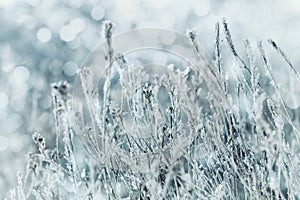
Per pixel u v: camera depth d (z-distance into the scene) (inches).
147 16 438.3
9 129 325.1
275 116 83.8
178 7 426.3
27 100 358.9
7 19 459.8
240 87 85.0
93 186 83.9
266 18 387.9
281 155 83.0
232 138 83.9
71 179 86.6
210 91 83.0
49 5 462.0
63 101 82.7
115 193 84.7
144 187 87.0
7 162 165.3
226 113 83.9
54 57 427.8
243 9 402.9
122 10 443.8
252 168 83.2
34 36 444.8
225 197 85.0
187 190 81.6
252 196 82.4
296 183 86.4
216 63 84.4
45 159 87.8
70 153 86.0
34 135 88.1
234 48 85.7
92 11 457.4
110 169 85.4
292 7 381.7
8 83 391.5
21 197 91.0
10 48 438.0
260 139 82.0
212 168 87.5
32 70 411.2
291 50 305.4
